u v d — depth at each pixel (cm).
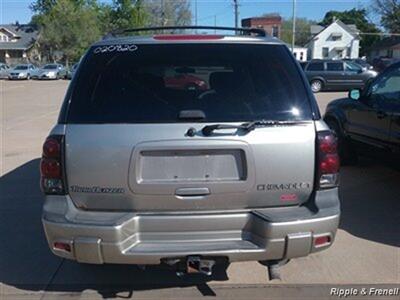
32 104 1703
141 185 260
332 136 273
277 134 264
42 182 271
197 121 262
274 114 267
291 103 271
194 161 262
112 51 282
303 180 270
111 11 5775
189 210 266
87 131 261
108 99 268
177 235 268
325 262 360
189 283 329
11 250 388
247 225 270
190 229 268
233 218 268
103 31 5703
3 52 6059
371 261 362
